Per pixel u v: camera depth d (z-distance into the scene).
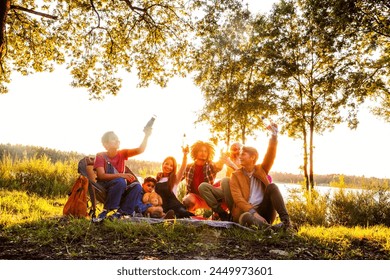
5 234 5.89
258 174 6.54
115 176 6.72
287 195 11.58
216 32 15.64
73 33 15.54
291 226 6.33
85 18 15.44
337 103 15.63
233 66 18.00
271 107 17.09
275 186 6.34
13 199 10.59
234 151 7.77
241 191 6.54
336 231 6.83
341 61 16.06
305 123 17.05
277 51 17.33
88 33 15.55
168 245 5.38
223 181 6.76
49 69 15.55
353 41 15.68
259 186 6.57
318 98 16.66
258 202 6.49
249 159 6.54
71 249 5.18
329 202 11.29
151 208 7.07
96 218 6.48
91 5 14.90
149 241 5.52
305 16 16.66
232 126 18.39
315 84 16.06
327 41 15.71
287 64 16.98
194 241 5.59
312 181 15.87
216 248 5.36
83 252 5.05
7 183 13.38
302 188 11.80
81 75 15.84
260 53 17.64
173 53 16.05
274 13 17.45
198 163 7.64
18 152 18.23
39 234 5.70
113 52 15.91
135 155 7.17
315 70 17.20
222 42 17.58
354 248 5.73
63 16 15.12
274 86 17.48
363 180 11.65
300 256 5.12
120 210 6.72
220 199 6.96
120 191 6.68
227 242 5.62
